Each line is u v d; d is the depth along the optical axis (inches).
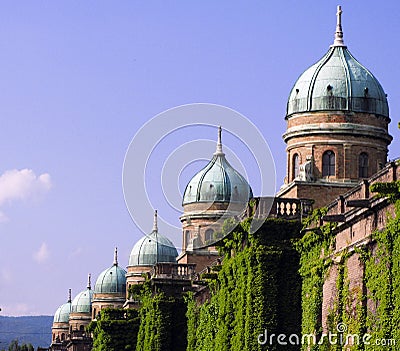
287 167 4510.3
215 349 4153.5
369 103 4402.1
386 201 2849.4
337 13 4581.7
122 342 6368.1
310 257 3464.6
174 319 5374.0
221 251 4065.0
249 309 3548.2
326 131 4375.0
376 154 4404.5
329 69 4453.7
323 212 3410.4
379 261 2881.4
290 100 4488.2
